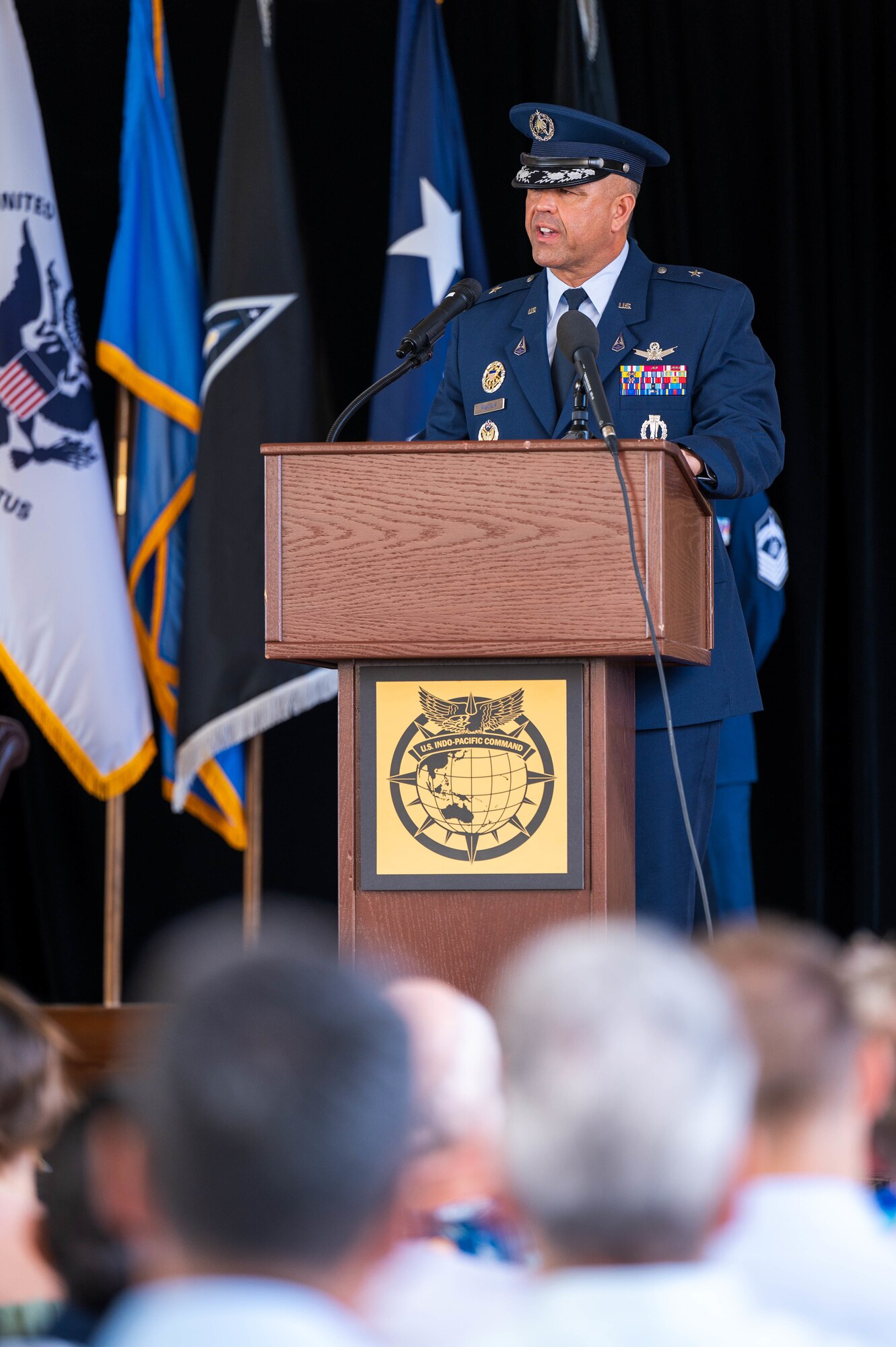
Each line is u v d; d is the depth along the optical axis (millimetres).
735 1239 3174
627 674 6867
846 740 14664
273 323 13594
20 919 15273
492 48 14984
